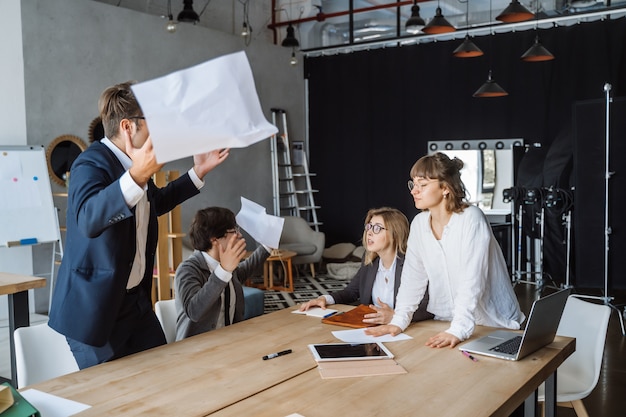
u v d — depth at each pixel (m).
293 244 8.28
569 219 6.99
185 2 7.02
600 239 6.08
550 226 7.34
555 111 8.16
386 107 9.38
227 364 2.00
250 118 1.56
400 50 9.19
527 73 8.30
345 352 2.09
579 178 6.13
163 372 1.92
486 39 8.55
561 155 7.16
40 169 5.80
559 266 7.39
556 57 8.08
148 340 2.24
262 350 2.17
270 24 9.94
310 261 8.34
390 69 9.29
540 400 2.50
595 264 6.12
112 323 2.00
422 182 2.43
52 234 5.75
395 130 9.33
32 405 1.58
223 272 2.60
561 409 3.61
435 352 2.14
